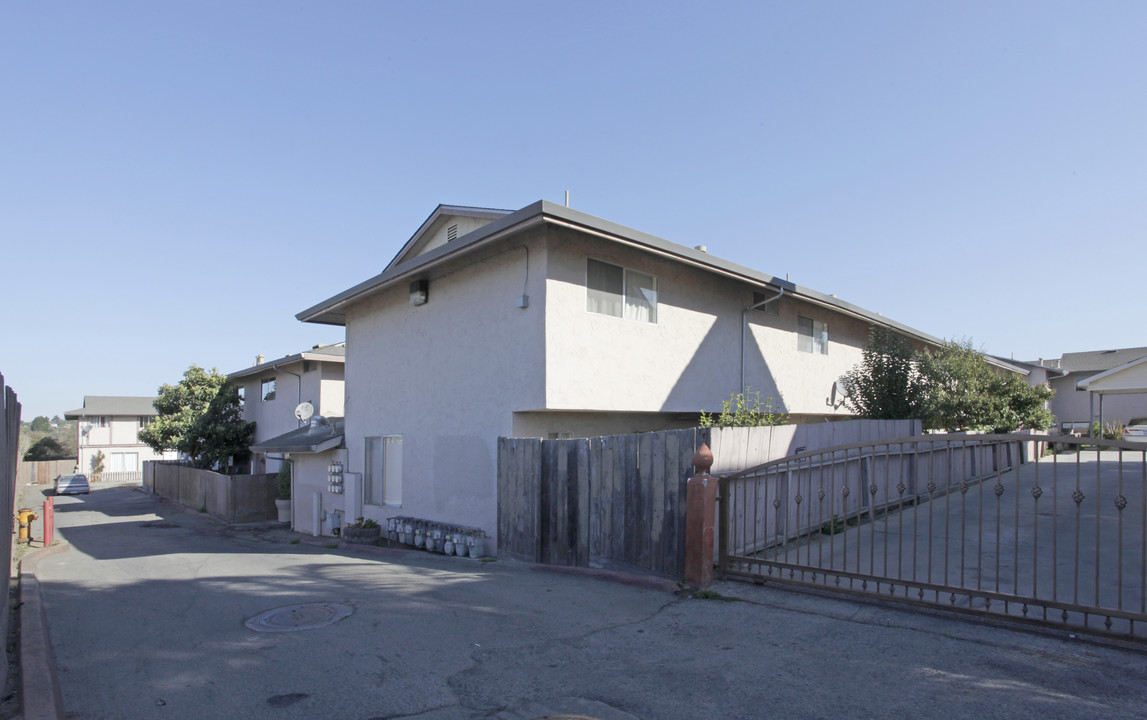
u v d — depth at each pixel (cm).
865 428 1058
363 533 1360
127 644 598
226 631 629
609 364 1110
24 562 1184
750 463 789
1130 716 375
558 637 562
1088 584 632
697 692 433
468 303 1198
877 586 589
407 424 1364
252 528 1978
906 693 415
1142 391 2144
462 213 1354
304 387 2256
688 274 1289
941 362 1636
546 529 934
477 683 466
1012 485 1352
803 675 451
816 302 1527
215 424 2725
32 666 518
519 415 1083
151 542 1585
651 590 706
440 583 805
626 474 796
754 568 727
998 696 405
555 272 1037
